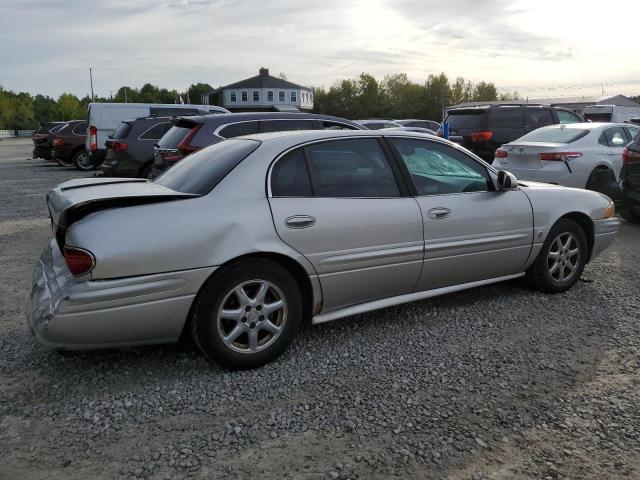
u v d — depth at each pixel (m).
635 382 3.42
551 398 3.24
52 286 3.32
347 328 4.30
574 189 5.25
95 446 2.80
